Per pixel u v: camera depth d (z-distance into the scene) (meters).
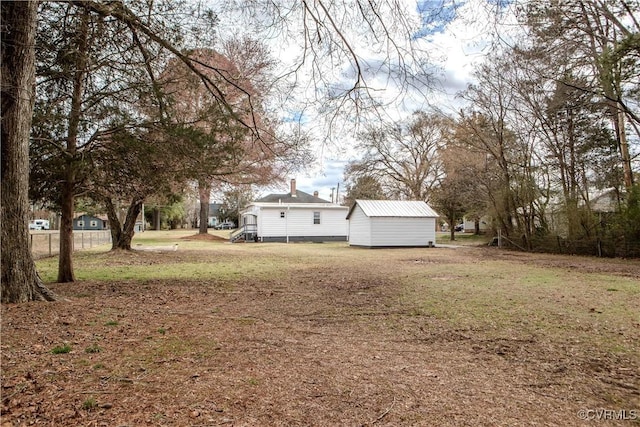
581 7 13.77
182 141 7.39
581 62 14.73
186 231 56.31
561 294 7.86
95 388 3.00
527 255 18.88
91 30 6.90
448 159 28.39
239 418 2.56
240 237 32.50
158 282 9.48
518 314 6.05
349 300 7.25
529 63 15.52
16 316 5.08
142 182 8.28
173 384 3.11
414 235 25.48
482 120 22.45
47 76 6.89
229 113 7.92
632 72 12.01
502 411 2.75
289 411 2.68
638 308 6.49
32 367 3.38
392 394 3.01
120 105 7.48
